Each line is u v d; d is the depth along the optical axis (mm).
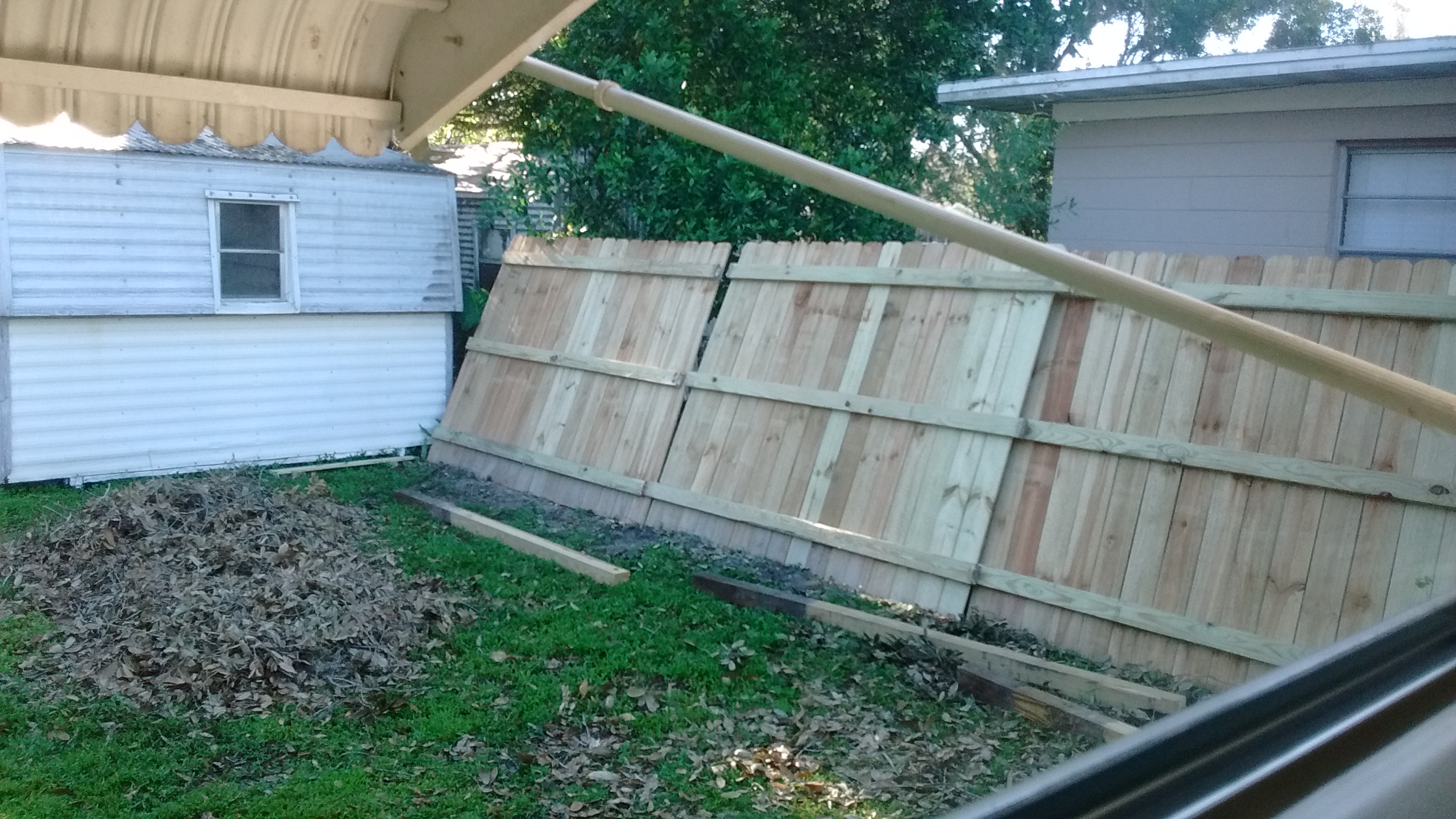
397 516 8703
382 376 11031
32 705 5066
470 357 10906
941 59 13930
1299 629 5340
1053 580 6230
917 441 7074
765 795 4289
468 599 6680
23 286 9008
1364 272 5578
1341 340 5605
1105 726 4730
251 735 4840
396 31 3484
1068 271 3445
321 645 5637
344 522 8281
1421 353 5344
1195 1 16641
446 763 4609
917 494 6938
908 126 14023
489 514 8758
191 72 3279
